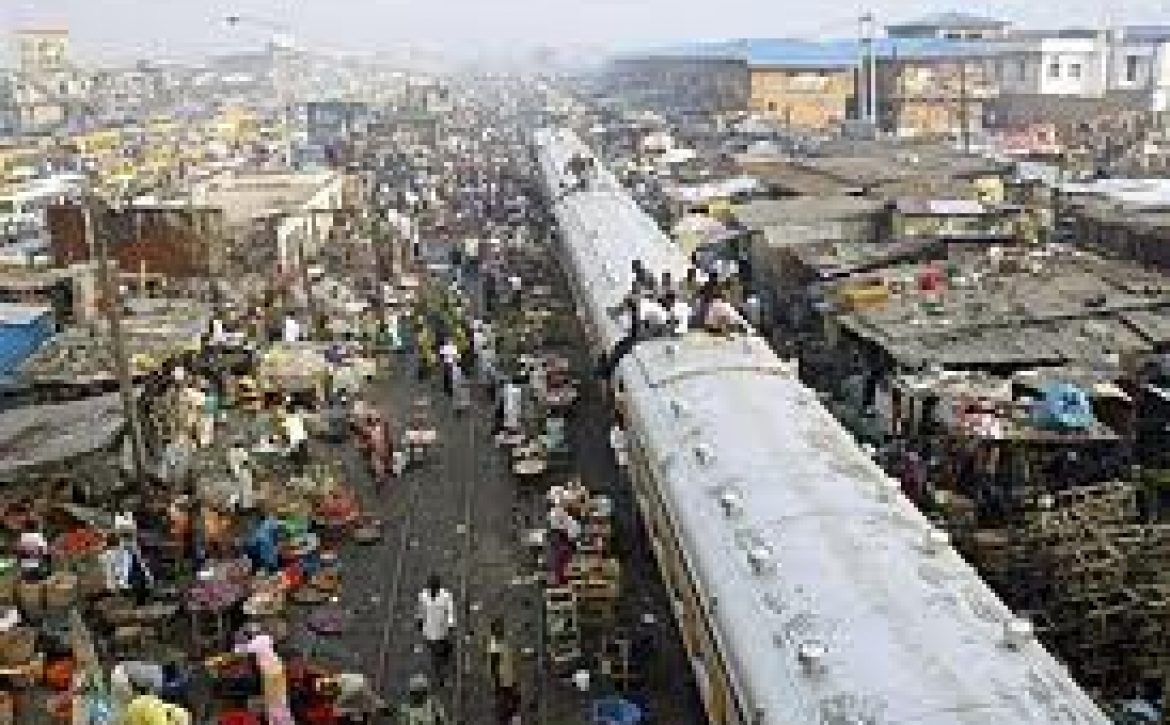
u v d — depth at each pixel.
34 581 21.27
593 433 29.25
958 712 10.53
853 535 14.16
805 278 35.59
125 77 177.38
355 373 34.25
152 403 27.75
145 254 41.66
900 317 28.02
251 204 51.38
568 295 40.12
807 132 74.75
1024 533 17.91
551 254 48.38
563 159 60.22
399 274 47.12
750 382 20.53
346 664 19.88
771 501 15.48
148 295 39.28
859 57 84.56
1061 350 25.00
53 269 37.72
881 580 13.02
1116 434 21.03
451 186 71.69
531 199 64.38
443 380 34.56
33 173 68.44
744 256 41.06
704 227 42.88
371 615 21.55
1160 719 15.13
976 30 102.88
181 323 32.50
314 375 32.50
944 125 77.31
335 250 50.22
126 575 21.11
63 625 20.25
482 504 26.20
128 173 66.31
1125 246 33.38
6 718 17.72
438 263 50.97
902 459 22.38
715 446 17.80
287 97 113.62
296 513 24.75
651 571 21.86
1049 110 75.44
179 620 20.89
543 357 34.09
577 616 19.48
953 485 21.19
